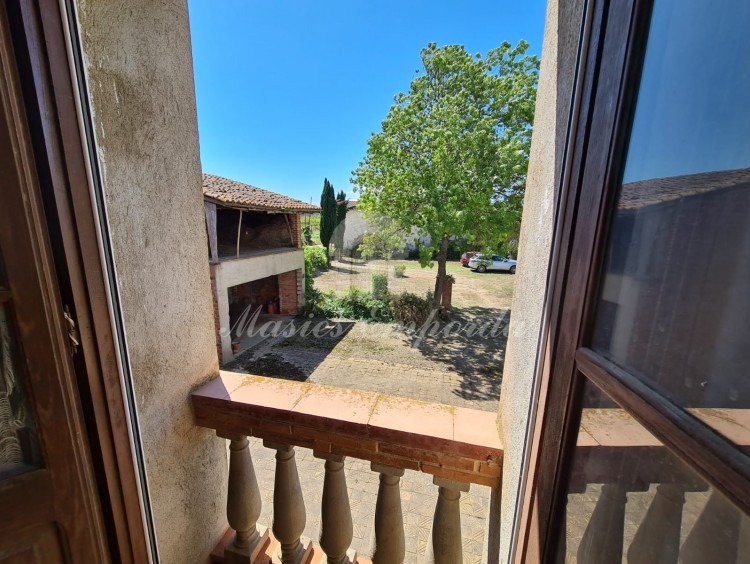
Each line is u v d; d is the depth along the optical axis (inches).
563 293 24.4
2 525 23.7
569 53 25.6
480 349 292.8
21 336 22.9
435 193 288.5
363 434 36.9
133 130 31.6
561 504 24.2
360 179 353.1
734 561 12.0
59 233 24.4
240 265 291.7
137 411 32.8
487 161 280.1
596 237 20.6
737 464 11.4
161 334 36.5
